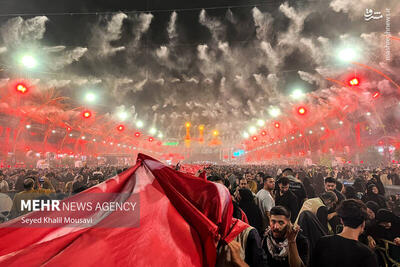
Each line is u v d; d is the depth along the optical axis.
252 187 7.91
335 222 4.80
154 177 2.91
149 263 1.90
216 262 2.70
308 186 9.69
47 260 1.79
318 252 3.09
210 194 2.81
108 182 2.63
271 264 3.32
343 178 20.11
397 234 4.17
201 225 2.46
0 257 1.80
